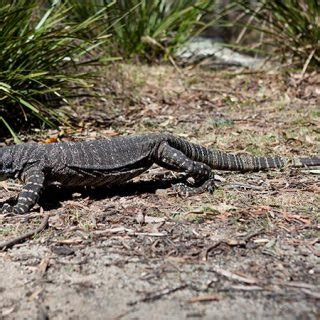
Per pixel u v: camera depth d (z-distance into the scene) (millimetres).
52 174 11094
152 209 10758
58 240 9570
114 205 10992
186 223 10102
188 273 8445
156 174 12883
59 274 8562
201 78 21219
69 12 21297
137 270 8570
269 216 10375
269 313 7418
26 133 15711
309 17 21000
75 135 15672
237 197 11320
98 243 9453
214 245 9195
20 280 8445
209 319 7332
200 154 12305
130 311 7566
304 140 15000
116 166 11391
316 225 10016
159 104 18641
